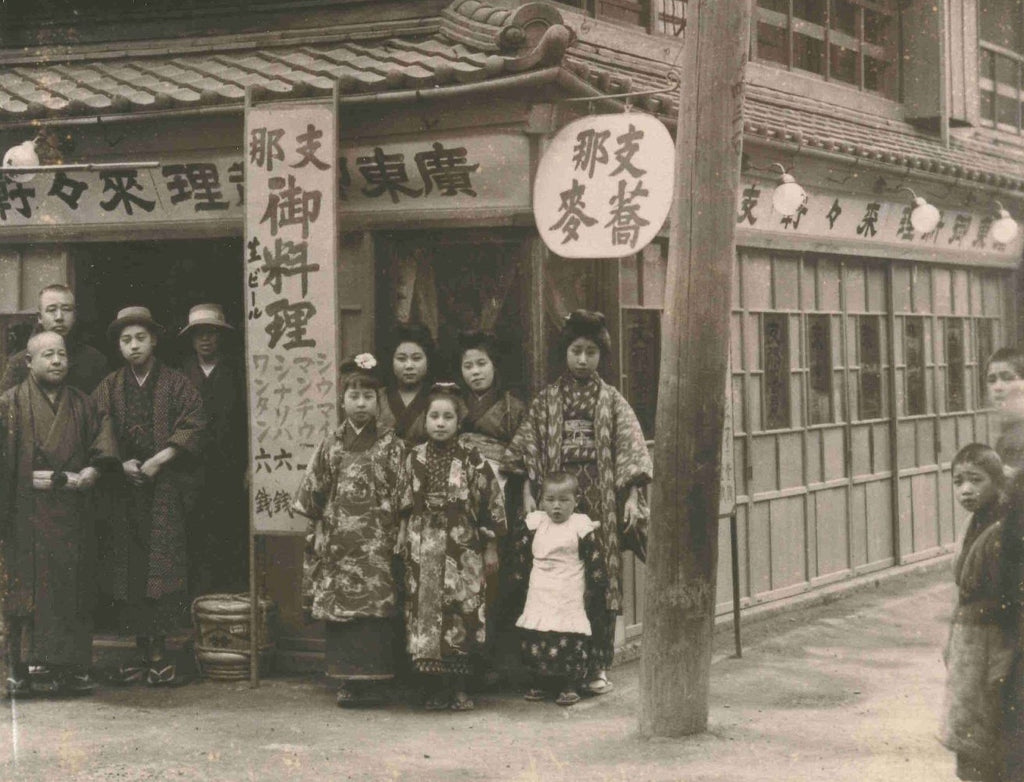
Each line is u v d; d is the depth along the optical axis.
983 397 12.39
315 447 6.89
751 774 5.48
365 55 7.48
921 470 11.30
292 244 6.90
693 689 6.05
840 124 10.03
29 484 6.83
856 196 9.82
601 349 7.05
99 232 7.71
